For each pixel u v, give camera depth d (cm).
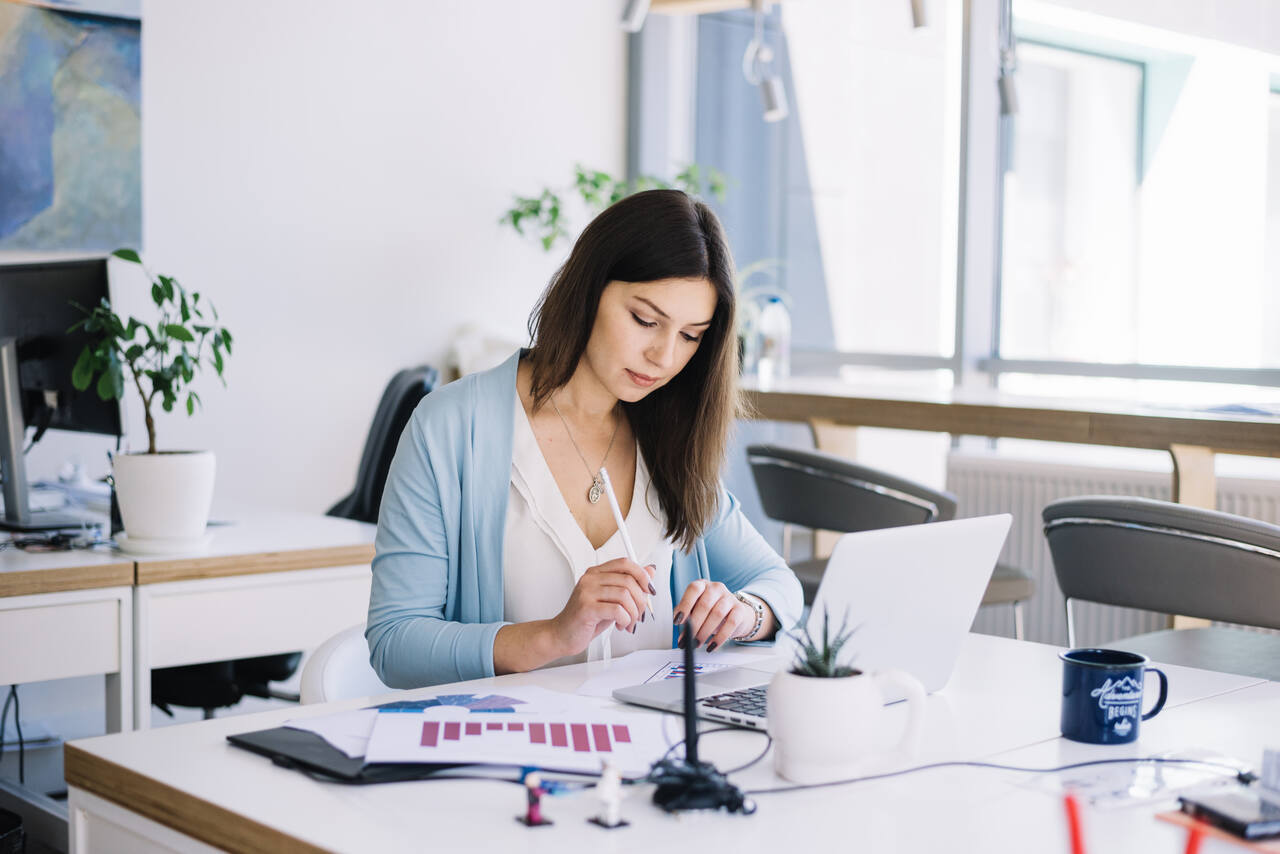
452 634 147
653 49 498
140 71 377
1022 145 429
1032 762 113
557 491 165
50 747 347
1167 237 392
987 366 440
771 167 493
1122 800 102
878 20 459
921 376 450
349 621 245
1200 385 384
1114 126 404
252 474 408
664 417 170
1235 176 375
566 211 485
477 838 92
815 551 372
